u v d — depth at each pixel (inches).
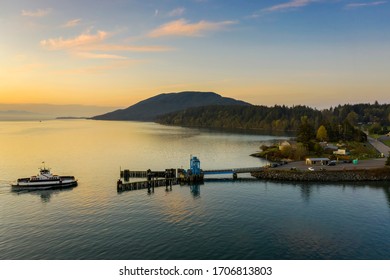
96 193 3727.9
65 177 4200.3
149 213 2977.4
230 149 7780.5
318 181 4227.4
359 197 3454.7
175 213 2977.4
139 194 3678.6
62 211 3048.7
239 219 2805.1
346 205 3179.1
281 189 3838.6
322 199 3388.3
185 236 2443.4
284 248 2244.1
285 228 2596.0
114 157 6422.2
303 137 6323.8
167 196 3587.6
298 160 5743.1
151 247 2257.6
